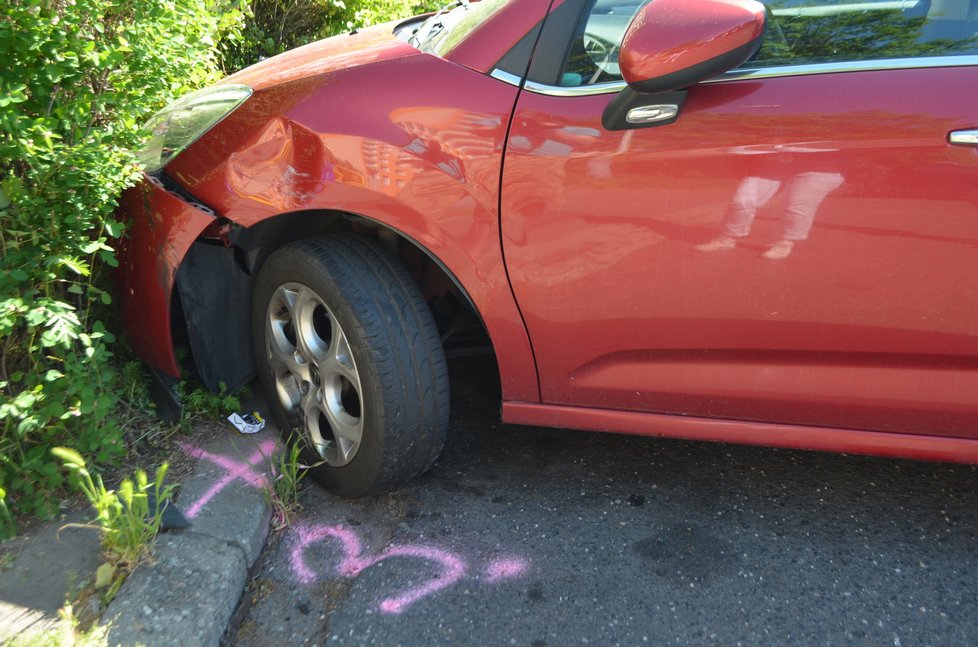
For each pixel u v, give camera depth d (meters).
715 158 1.92
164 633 1.87
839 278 1.92
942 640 1.96
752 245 1.95
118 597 1.94
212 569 2.07
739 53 1.81
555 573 2.21
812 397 2.11
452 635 2.00
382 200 2.15
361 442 2.33
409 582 2.18
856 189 1.85
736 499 2.50
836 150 1.85
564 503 2.50
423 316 2.30
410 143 2.12
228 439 2.66
